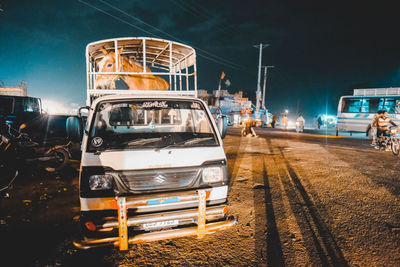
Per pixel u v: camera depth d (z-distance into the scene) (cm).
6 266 244
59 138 647
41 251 271
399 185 508
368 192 464
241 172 611
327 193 459
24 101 1154
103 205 234
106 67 453
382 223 340
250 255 268
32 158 582
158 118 335
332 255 268
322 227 331
